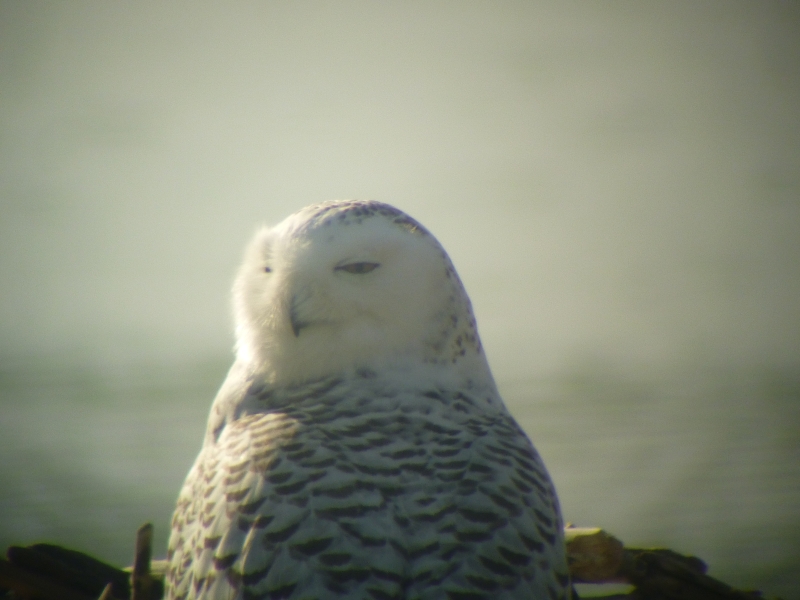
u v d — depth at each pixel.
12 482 6.62
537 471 5.17
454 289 5.25
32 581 5.32
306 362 5.23
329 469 5.14
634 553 5.32
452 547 5.11
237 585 5.11
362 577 5.09
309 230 5.24
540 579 5.11
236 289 5.30
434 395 5.21
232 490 5.14
